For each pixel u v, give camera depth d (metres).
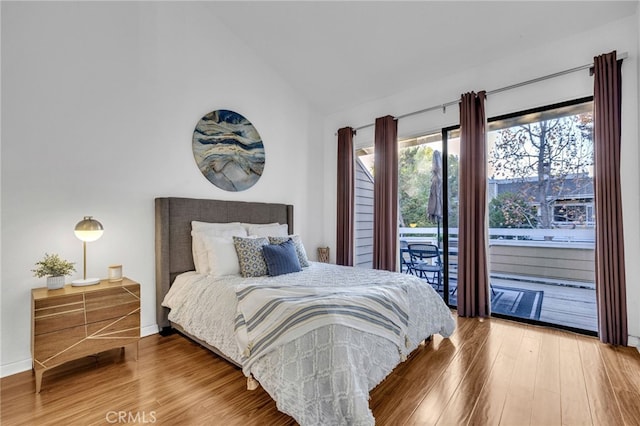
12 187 2.02
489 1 2.47
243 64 3.50
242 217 3.36
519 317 2.95
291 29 3.19
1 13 1.98
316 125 4.55
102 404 1.63
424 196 3.74
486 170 3.05
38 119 2.12
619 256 2.35
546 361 2.09
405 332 1.94
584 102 2.65
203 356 2.22
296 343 1.51
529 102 2.88
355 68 3.58
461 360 2.12
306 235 4.36
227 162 3.32
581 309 2.72
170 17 2.86
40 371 1.76
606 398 1.65
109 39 2.46
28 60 2.08
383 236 3.78
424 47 3.07
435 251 3.62
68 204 2.25
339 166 4.38
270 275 2.58
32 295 1.91
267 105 3.78
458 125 3.35
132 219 2.60
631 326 2.35
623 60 2.40
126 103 2.56
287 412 1.40
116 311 2.10
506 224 3.14
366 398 1.43
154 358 2.19
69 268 2.08
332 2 2.77
